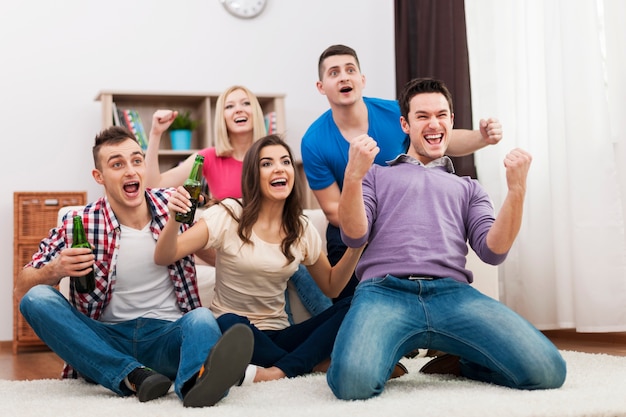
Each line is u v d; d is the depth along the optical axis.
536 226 3.82
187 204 2.11
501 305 1.99
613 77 3.28
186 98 4.78
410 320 1.96
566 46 3.41
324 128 2.99
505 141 4.09
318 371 2.40
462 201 2.17
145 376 1.92
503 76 4.10
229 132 3.53
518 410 1.56
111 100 4.57
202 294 2.89
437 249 2.07
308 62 5.21
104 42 4.85
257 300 2.45
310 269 2.51
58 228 2.30
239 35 5.09
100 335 2.14
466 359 2.10
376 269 2.07
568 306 3.54
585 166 3.35
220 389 1.78
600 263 3.32
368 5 5.33
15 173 4.66
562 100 3.54
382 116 3.00
